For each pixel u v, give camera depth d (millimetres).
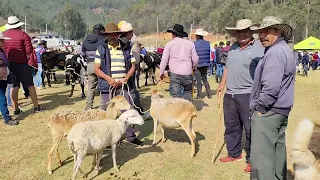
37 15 173875
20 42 8852
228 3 97250
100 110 6090
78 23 137250
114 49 6398
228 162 6094
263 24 4270
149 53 16109
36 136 7461
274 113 4301
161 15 141500
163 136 7105
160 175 5562
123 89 6441
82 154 4930
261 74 4352
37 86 14234
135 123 5566
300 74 29156
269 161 4406
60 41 70562
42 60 14445
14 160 6090
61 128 5594
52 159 6172
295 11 84000
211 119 9148
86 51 9016
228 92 5793
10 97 10133
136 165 5934
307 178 3850
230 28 5391
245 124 5652
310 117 9883
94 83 9148
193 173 5637
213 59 21203
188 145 6977
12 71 8938
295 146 3928
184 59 7547
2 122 8438
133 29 8398
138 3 172875
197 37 11703
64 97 12078
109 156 6320
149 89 14234
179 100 6461
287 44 4312
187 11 133250
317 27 80500
